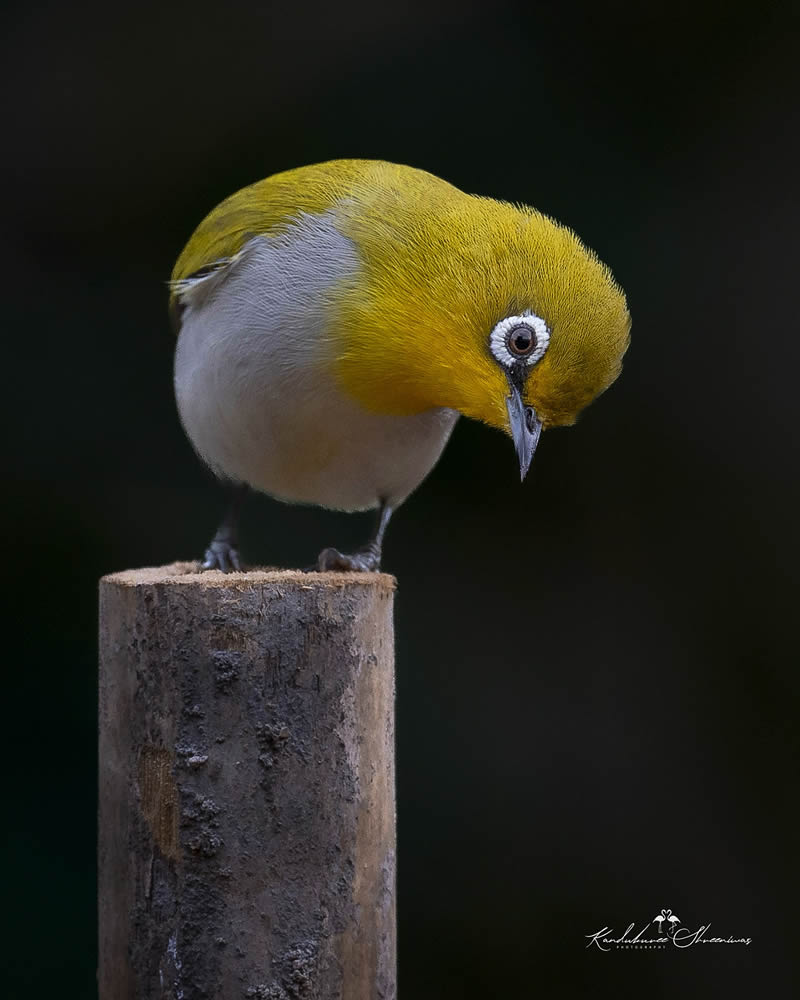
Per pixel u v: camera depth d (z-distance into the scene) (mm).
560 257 7590
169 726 6086
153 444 13586
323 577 6406
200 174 13516
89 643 13320
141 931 6117
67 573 13391
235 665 6070
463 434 13648
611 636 13914
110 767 6336
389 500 9117
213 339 8125
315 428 8102
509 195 13320
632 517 13773
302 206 8055
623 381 13609
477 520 13820
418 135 13367
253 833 6051
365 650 6254
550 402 7664
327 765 6121
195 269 8492
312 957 6062
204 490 13562
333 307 7711
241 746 6062
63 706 13164
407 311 7602
